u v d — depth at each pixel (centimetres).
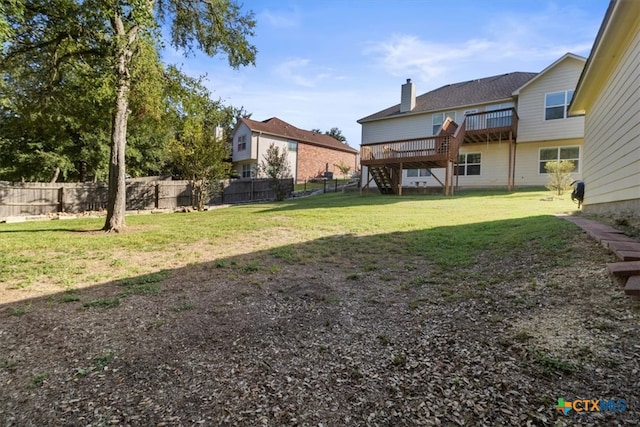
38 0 679
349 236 689
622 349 217
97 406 201
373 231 729
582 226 535
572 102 879
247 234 739
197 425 185
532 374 207
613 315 258
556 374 204
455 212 950
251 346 271
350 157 3725
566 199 1166
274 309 344
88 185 1431
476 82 2050
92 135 1894
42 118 956
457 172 1759
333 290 398
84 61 787
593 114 816
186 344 274
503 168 1698
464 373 218
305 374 230
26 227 923
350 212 1015
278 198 1923
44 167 1838
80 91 841
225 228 823
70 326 307
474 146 1786
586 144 909
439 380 213
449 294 360
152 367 242
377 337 279
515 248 496
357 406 196
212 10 950
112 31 740
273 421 186
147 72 773
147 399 207
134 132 1981
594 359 212
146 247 628
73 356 257
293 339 281
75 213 1355
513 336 253
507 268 420
